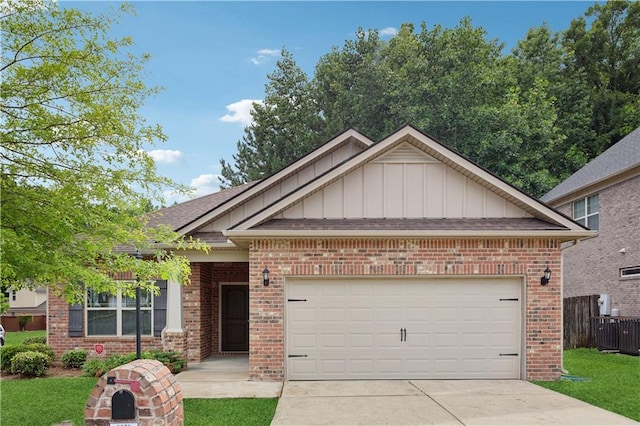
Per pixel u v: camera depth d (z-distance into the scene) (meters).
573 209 21.91
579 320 16.97
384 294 10.73
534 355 10.53
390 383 10.17
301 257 10.62
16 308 36.25
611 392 9.33
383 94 32.88
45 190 6.96
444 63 32.38
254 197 13.95
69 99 6.94
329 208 11.26
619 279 18.31
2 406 8.66
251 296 10.58
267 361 10.52
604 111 35.66
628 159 18.02
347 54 37.00
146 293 13.14
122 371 4.77
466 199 11.31
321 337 10.62
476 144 30.08
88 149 7.17
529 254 10.66
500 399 8.73
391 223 10.95
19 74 6.56
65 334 13.52
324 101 37.03
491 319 10.69
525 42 38.22
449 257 10.63
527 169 30.17
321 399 8.80
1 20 6.64
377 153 11.19
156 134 7.56
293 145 36.88
